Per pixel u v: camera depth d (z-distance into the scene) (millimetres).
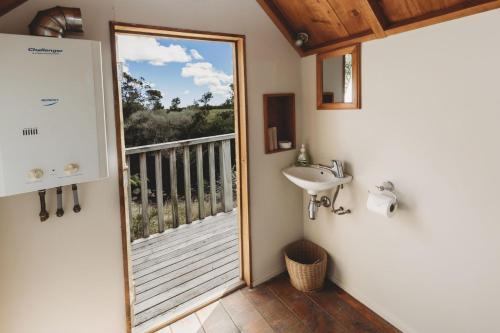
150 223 3582
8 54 1203
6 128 1224
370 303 2215
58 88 1310
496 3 1354
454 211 1642
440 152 1669
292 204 2676
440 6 1555
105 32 1632
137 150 2969
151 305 2273
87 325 1774
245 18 2160
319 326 2066
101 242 1760
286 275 2662
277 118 2604
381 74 1920
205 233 3395
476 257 1575
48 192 1576
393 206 1865
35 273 1598
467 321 1650
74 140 1364
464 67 1517
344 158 2262
